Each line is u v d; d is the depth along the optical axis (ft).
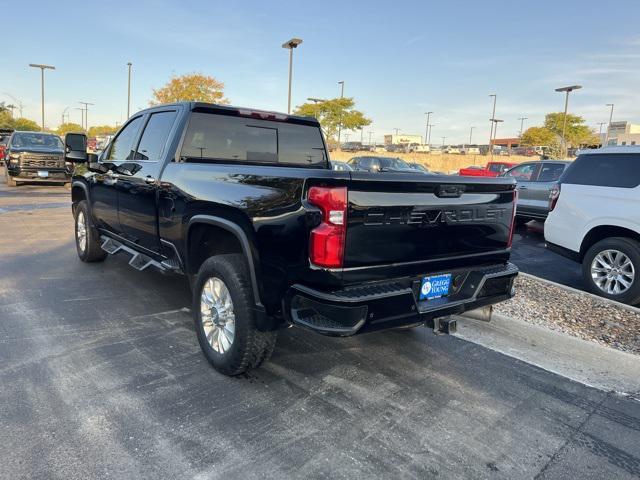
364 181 9.59
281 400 11.11
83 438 9.36
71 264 22.53
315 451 9.30
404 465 9.02
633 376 13.25
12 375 11.71
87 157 19.77
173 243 14.11
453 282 11.74
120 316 15.96
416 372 12.90
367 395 11.53
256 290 10.92
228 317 11.96
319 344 14.40
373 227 9.84
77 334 14.35
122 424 9.87
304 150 17.85
